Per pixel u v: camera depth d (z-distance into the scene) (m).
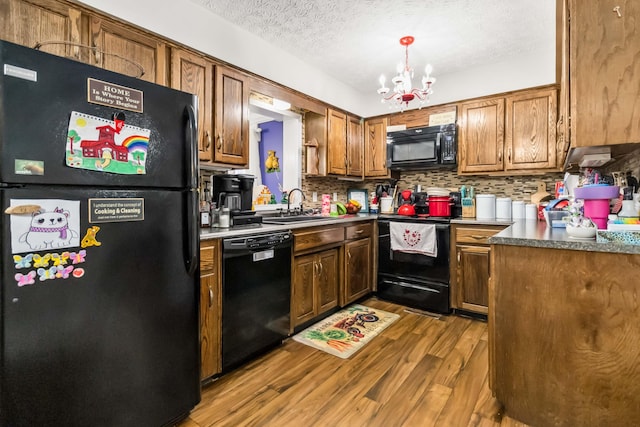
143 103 1.27
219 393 1.72
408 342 2.31
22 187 0.98
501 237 1.48
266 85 2.69
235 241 1.93
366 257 3.26
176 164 1.39
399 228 3.10
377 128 3.79
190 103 1.45
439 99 3.50
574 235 1.39
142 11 1.87
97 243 1.15
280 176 3.38
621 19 1.22
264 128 3.36
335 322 2.68
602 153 1.54
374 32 2.58
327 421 1.49
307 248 2.51
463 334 2.45
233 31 2.44
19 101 0.97
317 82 3.31
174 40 2.04
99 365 1.17
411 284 3.07
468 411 1.55
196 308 1.49
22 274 0.99
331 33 2.59
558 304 1.36
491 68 3.18
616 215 1.47
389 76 3.51
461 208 3.21
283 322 2.29
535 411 1.43
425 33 2.59
